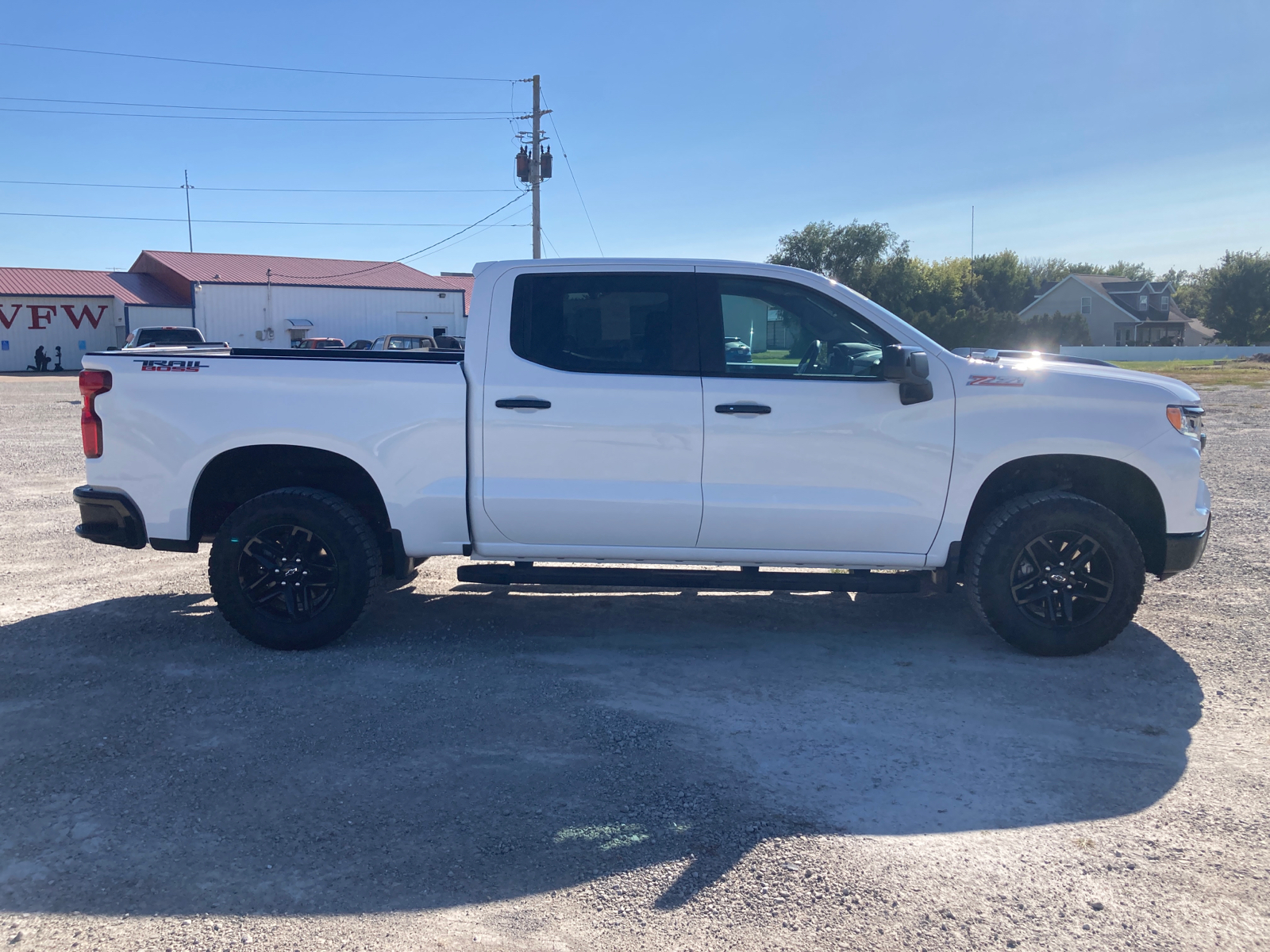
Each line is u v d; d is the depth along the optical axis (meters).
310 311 49.81
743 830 3.13
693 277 4.78
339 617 4.81
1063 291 80.25
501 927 2.61
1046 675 4.57
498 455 4.73
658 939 2.56
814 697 4.31
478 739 3.84
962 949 2.52
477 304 4.80
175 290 50.16
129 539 4.91
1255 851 3.01
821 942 2.55
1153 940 2.56
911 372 4.42
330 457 4.91
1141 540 4.95
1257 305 72.56
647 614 5.62
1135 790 3.42
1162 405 4.70
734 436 4.66
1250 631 5.20
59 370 48.56
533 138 30.69
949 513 4.71
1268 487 9.86
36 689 4.35
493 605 5.77
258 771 3.53
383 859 2.94
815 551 4.78
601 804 3.30
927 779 3.51
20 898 2.72
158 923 2.62
